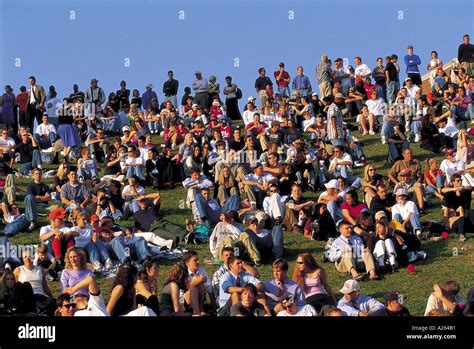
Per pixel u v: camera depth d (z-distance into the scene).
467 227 31.81
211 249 30.30
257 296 23.81
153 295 23.91
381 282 28.48
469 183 35.09
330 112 40.72
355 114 49.75
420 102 45.41
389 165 41.28
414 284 28.23
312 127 43.28
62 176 36.75
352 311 24.28
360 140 45.59
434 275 28.84
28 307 24.69
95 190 35.19
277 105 49.19
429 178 36.12
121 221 34.19
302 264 25.42
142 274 24.27
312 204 33.41
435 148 42.56
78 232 29.55
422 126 43.06
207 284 25.38
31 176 41.00
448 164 35.97
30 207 33.78
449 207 32.94
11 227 33.34
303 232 32.72
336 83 50.84
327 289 25.41
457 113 44.56
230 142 41.16
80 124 46.94
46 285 26.17
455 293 24.08
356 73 50.84
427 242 31.56
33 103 47.12
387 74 49.53
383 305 24.02
